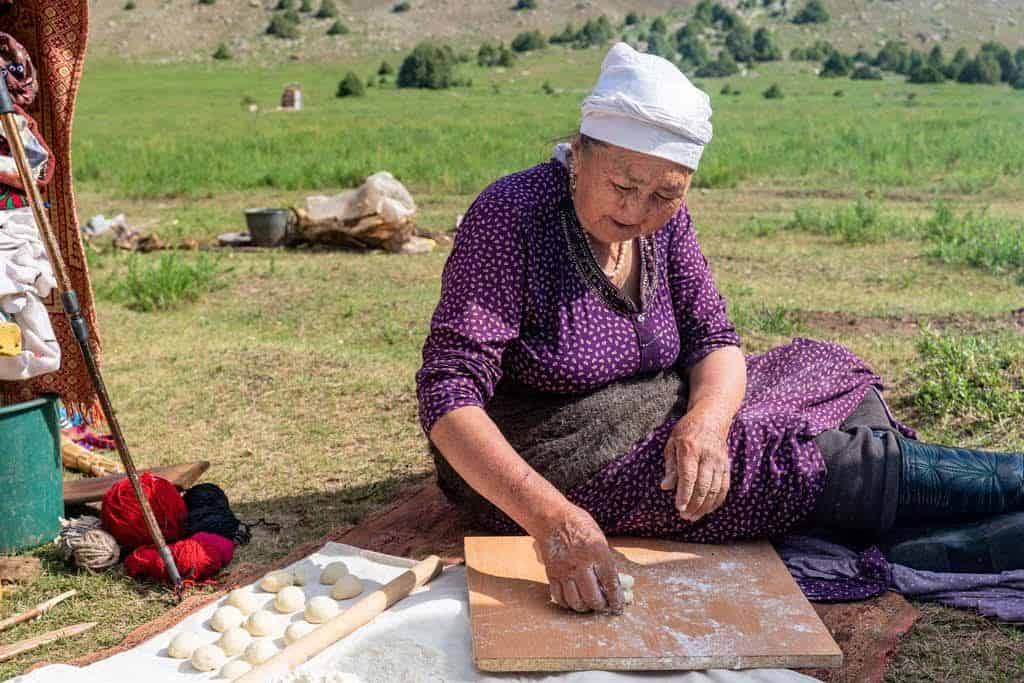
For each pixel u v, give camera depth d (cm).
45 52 366
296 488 429
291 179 1842
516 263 310
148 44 9588
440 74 6919
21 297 354
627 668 267
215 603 318
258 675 264
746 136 2617
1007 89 6944
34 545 370
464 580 318
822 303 791
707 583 303
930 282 880
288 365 607
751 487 316
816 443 317
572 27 10781
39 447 367
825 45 10175
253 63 9112
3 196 360
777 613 287
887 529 318
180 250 1158
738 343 347
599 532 282
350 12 11188
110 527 362
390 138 2791
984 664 277
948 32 11100
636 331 322
